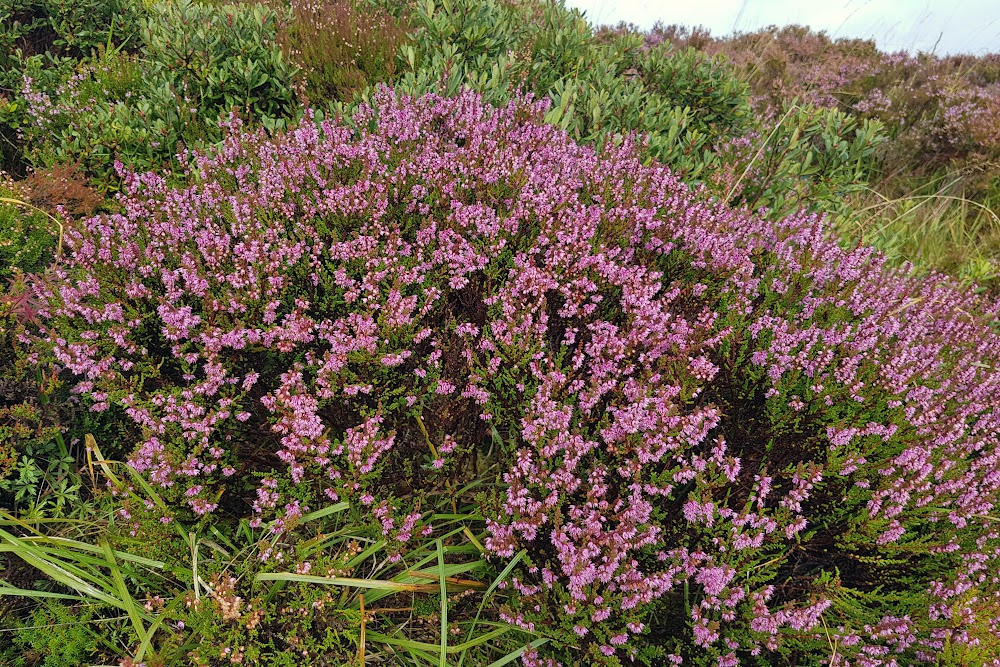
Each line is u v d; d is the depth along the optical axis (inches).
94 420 15.6
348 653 12.8
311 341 14.9
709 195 20.9
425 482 15.0
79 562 13.8
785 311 15.9
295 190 16.6
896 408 14.1
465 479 15.6
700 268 16.4
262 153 17.9
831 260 17.1
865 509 12.9
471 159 17.1
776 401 14.2
